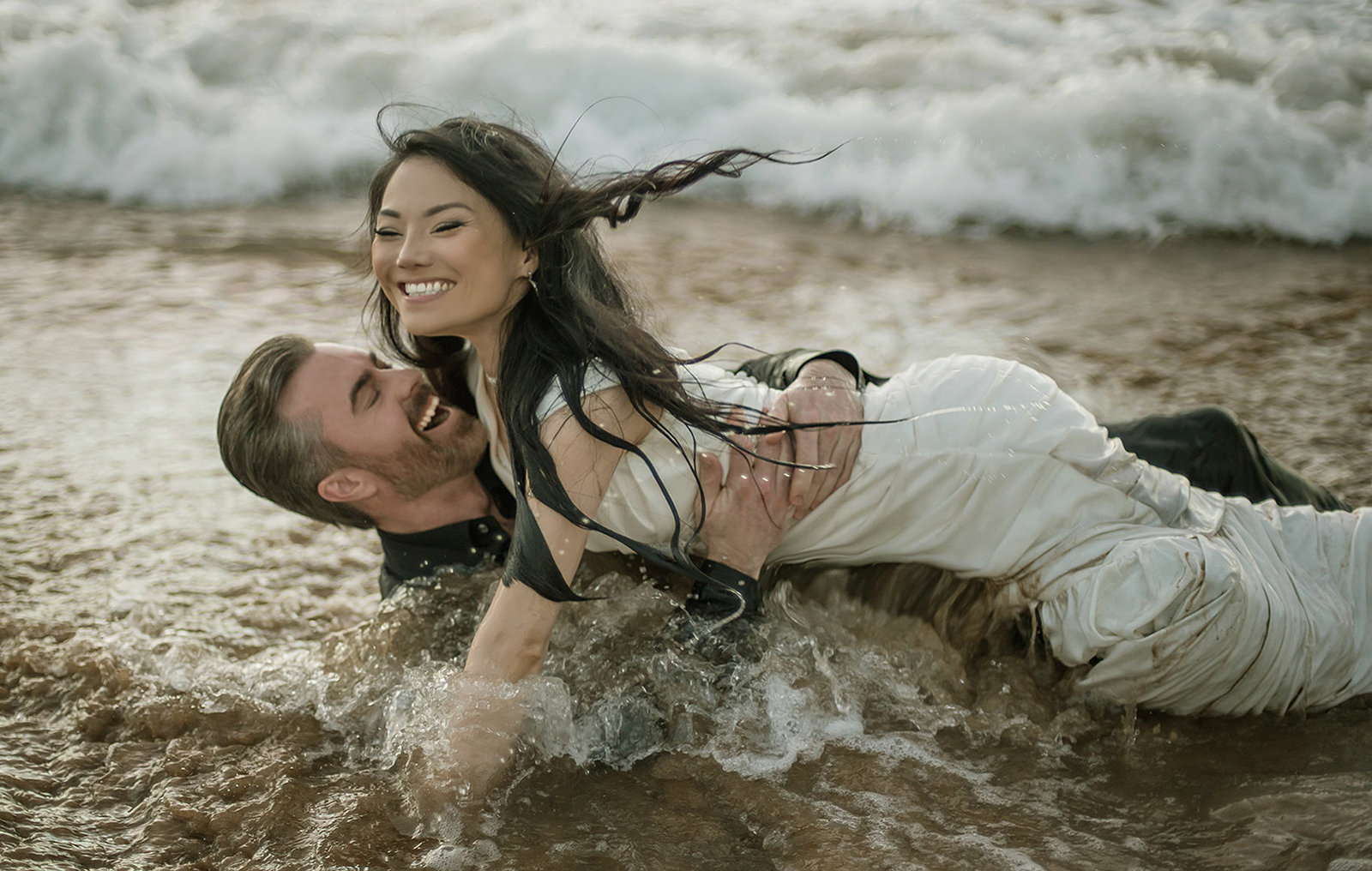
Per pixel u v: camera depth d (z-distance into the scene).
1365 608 2.48
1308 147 6.22
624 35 8.55
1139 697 2.35
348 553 3.27
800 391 2.47
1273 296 5.09
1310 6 8.71
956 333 4.67
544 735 2.25
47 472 3.64
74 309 5.02
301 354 2.58
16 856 2.03
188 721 2.44
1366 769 2.24
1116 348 4.51
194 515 3.43
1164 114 6.39
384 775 2.27
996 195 6.32
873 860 1.99
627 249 5.71
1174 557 2.24
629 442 2.23
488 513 2.73
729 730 2.34
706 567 2.50
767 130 6.98
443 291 2.19
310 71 7.83
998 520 2.44
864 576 2.68
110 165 7.00
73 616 2.87
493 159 2.21
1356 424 3.80
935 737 2.38
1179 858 2.01
